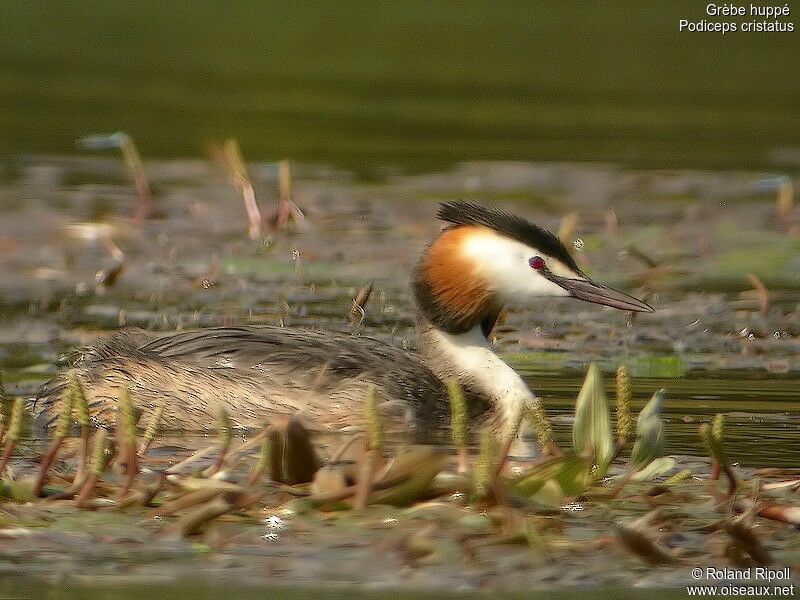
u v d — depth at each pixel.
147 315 15.62
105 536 8.52
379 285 17.58
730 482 9.30
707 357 14.30
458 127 28.50
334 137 27.20
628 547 8.19
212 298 16.70
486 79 33.06
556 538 8.53
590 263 19.12
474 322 12.78
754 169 25.52
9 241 19.55
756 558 8.24
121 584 7.78
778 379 13.31
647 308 12.84
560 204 22.73
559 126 28.89
